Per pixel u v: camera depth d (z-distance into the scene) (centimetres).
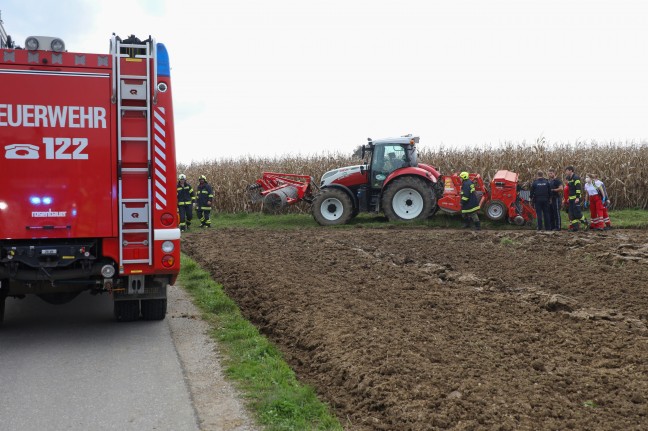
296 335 749
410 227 1941
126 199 762
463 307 817
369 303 855
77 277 771
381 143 2041
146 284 810
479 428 446
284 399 541
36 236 738
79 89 745
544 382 538
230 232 1961
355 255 1312
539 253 1309
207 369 648
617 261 1143
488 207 1909
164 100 767
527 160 2397
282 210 2536
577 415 465
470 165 2428
